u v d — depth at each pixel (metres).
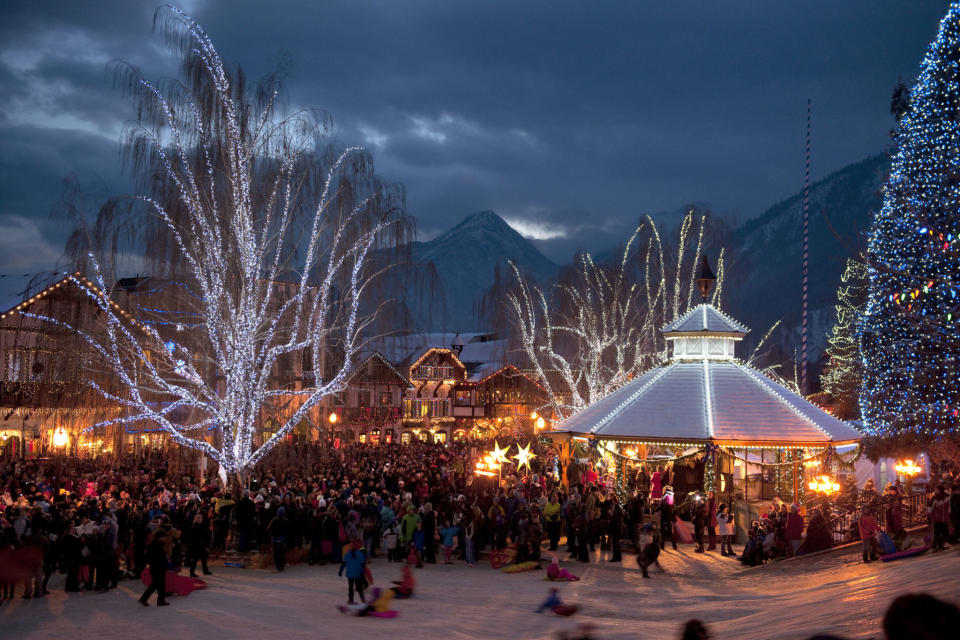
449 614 15.41
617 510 23.83
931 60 22.20
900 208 17.11
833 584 16.06
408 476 32.47
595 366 46.09
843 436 28.14
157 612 15.06
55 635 12.98
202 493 24.97
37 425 36.69
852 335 34.84
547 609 15.59
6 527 17.55
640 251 48.00
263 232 27.55
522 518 22.48
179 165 26.25
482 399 75.12
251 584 19.11
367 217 28.97
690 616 14.96
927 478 28.55
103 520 18.06
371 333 29.84
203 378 28.34
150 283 27.25
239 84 27.08
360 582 16.14
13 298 38.97
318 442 38.31
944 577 12.55
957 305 16.20
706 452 26.81
